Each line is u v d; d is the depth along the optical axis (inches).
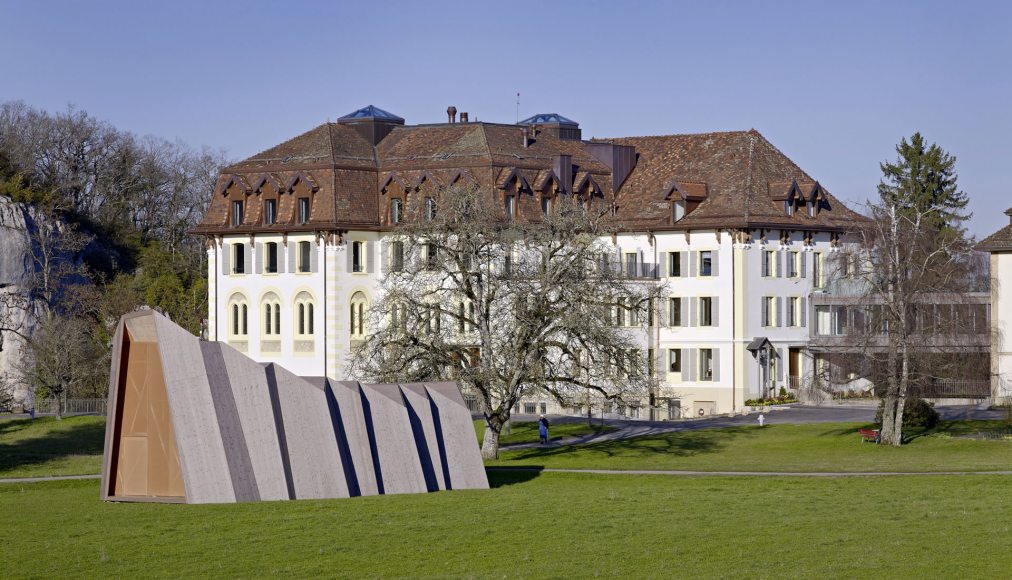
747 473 2573.8
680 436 3314.5
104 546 1849.2
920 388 3139.8
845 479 2445.9
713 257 4072.3
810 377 3961.6
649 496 2244.1
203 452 2127.2
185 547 1840.6
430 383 2413.9
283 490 2149.4
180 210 6348.4
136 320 2203.5
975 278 3838.6
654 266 4143.7
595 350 2977.4
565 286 2906.0
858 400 3978.8
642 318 3034.0
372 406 2266.2
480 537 1895.9
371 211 4097.0
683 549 1804.9
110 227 6053.2
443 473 2341.3
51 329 4116.6
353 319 4065.0
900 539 1838.1
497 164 4001.0
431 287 3102.9
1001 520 1962.4
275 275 4116.6
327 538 1887.3
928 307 3058.6
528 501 2177.7
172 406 2130.9
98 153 6284.5
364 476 2225.6
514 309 2903.5
